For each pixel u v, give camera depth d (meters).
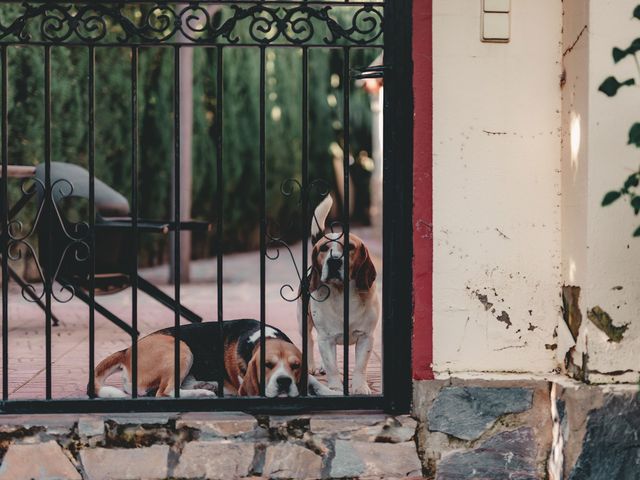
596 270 3.33
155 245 13.10
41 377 4.62
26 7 3.41
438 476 3.44
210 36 3.48
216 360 4.29
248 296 8.69
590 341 3.34
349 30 3.47
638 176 3.33
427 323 3.46
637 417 3.31
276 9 3.47
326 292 4.09
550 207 3.53
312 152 18.16
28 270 9.31
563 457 3.33
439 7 3.46
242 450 3.40
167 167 12.22
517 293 3.53
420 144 3.46
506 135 3.50
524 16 3.50
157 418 3.39
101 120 11.02
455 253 3.49
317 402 3.48
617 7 3.30
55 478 3.35
